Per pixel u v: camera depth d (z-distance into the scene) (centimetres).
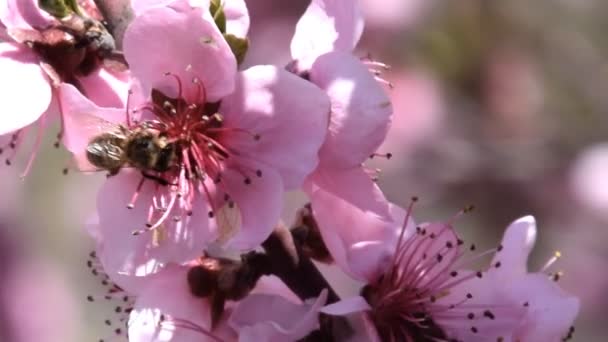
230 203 30
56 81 30
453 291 31
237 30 31
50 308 49
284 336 29
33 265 49
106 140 30
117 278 30
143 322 30
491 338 31
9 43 31
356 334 30
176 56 30
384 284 31
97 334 49
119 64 31
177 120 30
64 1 31
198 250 30
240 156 30
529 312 31
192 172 30
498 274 31
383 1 49
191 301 30
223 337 30
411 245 31
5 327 48
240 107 30
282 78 30
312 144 29
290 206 41
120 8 31
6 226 49
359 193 30
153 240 30
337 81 29
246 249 29
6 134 31
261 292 31
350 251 31
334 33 31
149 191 30
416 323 31
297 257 30
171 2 29
